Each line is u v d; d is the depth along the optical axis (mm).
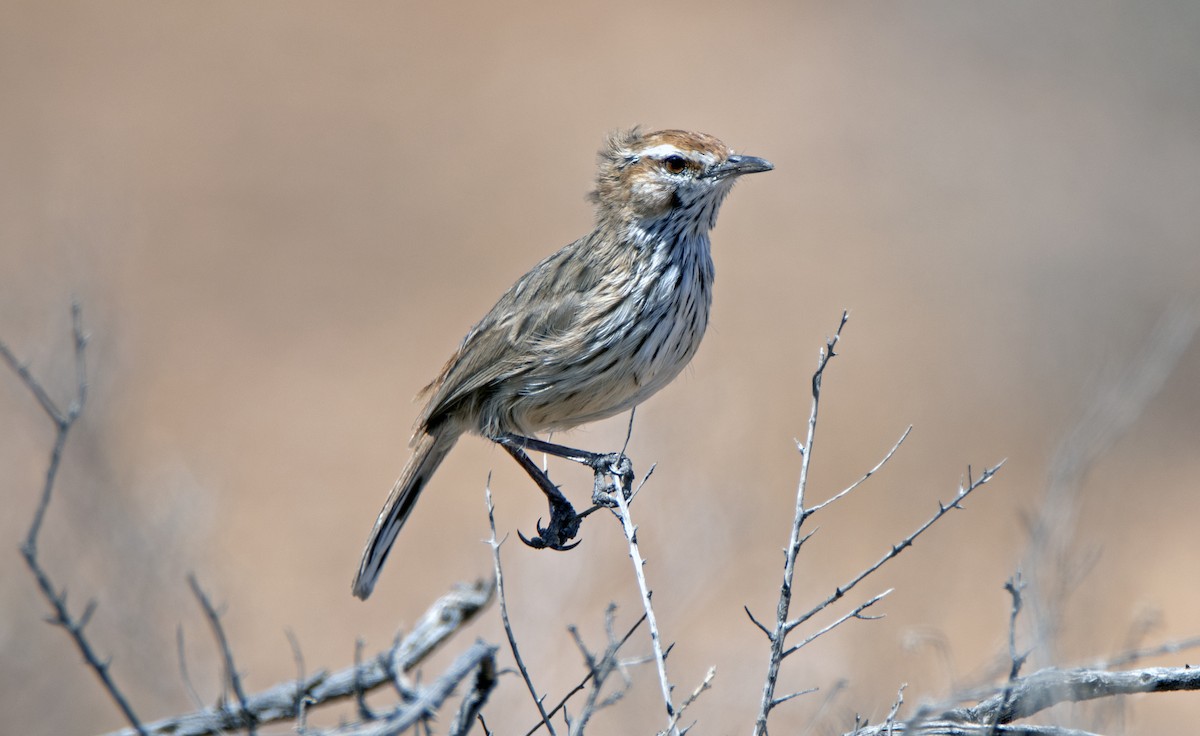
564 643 10297
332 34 29359
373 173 24609
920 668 10727
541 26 30156
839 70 27844
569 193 24078
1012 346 19703
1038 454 17125
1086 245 21375
